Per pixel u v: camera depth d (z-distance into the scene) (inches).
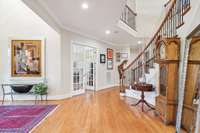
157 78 187.9
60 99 247.4
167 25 187.3
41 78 244.7
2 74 243.8
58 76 246.8
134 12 352.2
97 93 307.0
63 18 211.5
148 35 349.1
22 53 243.9
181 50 142.2
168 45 143.3
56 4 164.1
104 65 370.0
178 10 159.8
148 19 355.6
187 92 124.8
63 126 137.6
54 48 246.1
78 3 162.1
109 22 228.8
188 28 131.0
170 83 142.6
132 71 301.7
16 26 244.7
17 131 126.1
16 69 243.3
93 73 342.6
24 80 243.9
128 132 124.9
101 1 158.2
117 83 419.2
